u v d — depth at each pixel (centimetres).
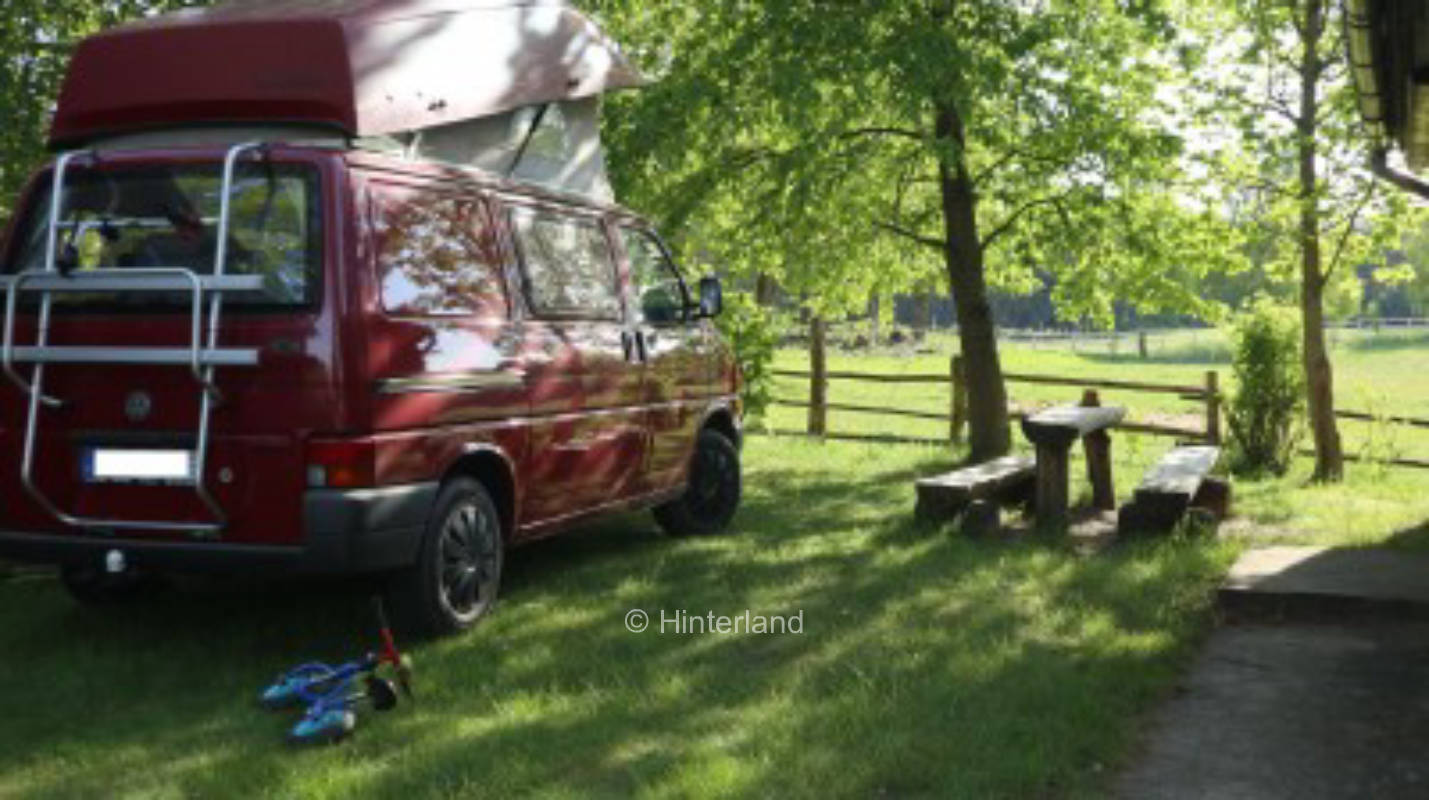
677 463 828
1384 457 1488
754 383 1678
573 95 752
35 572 766
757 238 1312
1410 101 794
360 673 514
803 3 1092
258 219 552
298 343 534
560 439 688
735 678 540
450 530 609
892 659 568
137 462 551
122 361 543
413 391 568
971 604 674
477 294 631
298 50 579
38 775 440
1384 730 483
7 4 881
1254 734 479
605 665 562
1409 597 661
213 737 477
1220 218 1336
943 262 1536
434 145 645
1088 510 1037
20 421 568
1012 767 429
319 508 532
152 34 601
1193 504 981
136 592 687
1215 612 672
